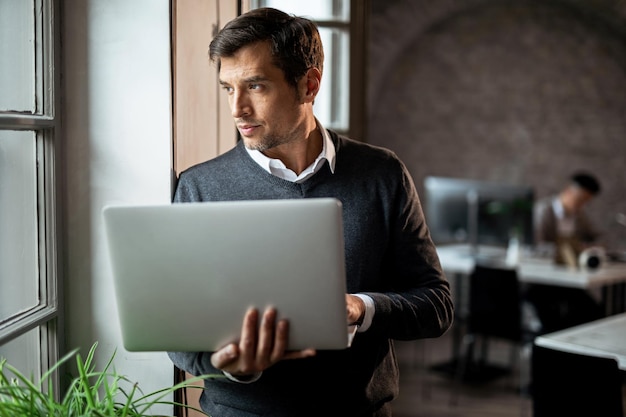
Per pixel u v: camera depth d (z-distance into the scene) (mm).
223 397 1497
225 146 1891
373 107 6668
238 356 1271
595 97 6770
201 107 1789
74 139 1667
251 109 1395
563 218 5359
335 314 1241
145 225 1232
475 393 4484
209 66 1802
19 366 1554
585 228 5371
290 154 1543
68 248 1688
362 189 1571
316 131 1581
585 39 6711
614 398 2246
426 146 6742
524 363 4406
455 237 5406
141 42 1647
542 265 4750
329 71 2574
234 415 1495
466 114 6738
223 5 1808
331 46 2559
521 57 6715
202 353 1460
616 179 6824
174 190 1690
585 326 2873
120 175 1674
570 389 2352
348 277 1548
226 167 1556
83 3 1644
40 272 1614
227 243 1225
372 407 1561
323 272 1224
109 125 1666
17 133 1498
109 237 1245
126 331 1299
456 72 6691
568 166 6832
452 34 6652
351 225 1553
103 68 1656
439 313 1581
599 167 6824
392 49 6391
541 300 4766
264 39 1369
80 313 1704
